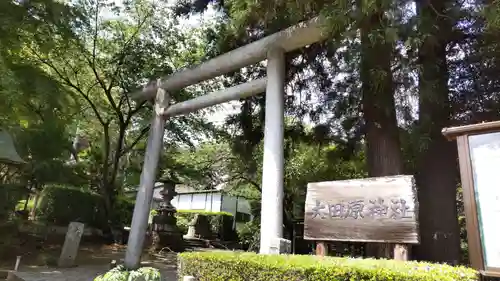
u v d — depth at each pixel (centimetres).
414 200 353
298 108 884
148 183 872
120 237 1390
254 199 1631
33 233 1112
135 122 1477
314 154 1155
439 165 578
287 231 1286
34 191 1254
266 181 604
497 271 275
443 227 551
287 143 959
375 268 281
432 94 526
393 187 370
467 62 627
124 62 1209
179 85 901
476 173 307
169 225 1433
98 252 1149
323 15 515
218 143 1465
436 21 516
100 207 1395
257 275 341
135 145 1571
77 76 1257
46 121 1048
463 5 518
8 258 873
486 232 289
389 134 602
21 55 1016
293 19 633
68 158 1437
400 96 601
